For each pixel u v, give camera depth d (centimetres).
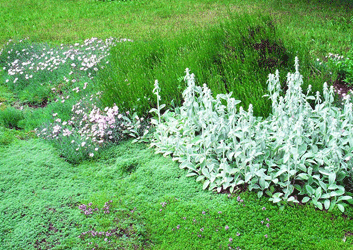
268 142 402
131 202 381
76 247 322
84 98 596
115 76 635
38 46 881
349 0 1167
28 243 327
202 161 404
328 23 929
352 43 779
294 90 426
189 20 1100
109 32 1030
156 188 401
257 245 318
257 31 664
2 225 348
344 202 360
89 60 730
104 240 327
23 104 668
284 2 1207
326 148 381
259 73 563
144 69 662
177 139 421
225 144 403
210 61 629
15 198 387
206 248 319
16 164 448
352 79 605
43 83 715
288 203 361
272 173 373
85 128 505
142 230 342
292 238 323
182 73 589
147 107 551
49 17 1316
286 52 616
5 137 516
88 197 390
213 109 485
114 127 494
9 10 1452
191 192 391
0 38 1056
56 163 453
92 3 1494
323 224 334
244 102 501
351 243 313
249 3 1240
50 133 518
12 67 803
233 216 352
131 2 1441
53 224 349
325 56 707
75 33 1048
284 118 407
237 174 389
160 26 1061
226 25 736
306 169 371
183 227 343
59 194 394
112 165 448
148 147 479
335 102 514
